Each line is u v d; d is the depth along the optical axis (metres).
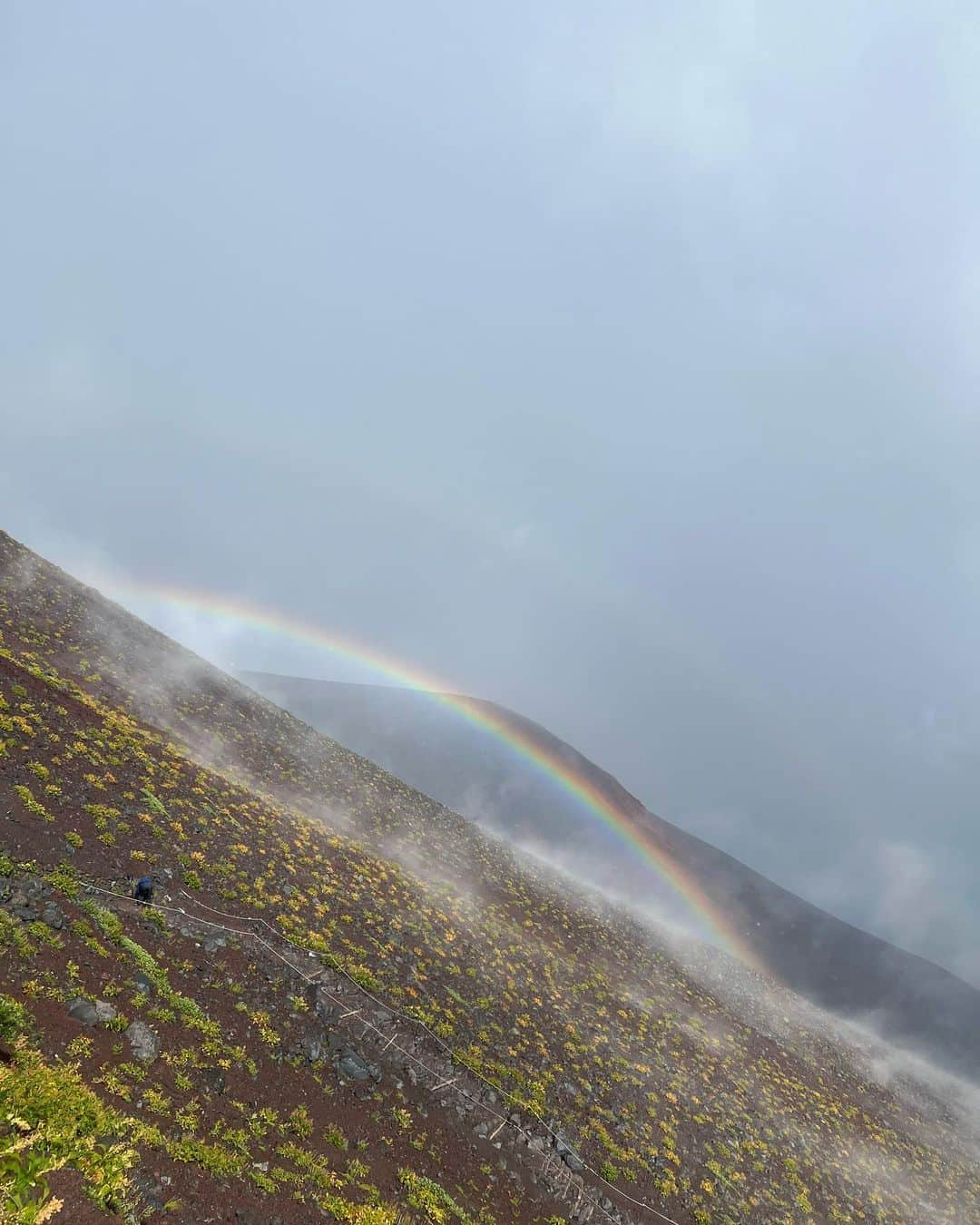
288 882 35.28
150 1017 19.17
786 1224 33.44
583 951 59.59
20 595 55.78
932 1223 44.22
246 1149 16.41
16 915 19.61
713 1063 49.12
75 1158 10.91
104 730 37.22
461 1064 28.94
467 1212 20.55
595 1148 29.75
